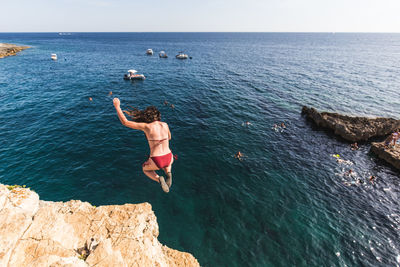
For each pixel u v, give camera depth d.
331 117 31.09
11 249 4.82
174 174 20.20
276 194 18.30
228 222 15.69
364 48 158.50
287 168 21.69
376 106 38.78
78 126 28.33
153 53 113.00
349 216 16.38
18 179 18.47
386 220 16.12
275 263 13.14
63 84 47.25
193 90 46.19
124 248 6.77
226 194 18.14
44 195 17.14
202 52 119.44
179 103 38.31
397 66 78.69
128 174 20.05
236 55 106.00
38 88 43.34
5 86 43.31
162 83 51.59
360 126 28.53
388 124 28.34
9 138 24.44
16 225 5.28
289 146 25.77
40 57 88.44
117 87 46.97
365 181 20.20
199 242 14.30
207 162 22.08
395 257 13.48
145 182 19.20
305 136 28.28
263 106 38.03
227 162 22.20
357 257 13.46
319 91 46.78
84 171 20.03
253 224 15.56
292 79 56.88
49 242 5.44
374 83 53.88
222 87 48.66
